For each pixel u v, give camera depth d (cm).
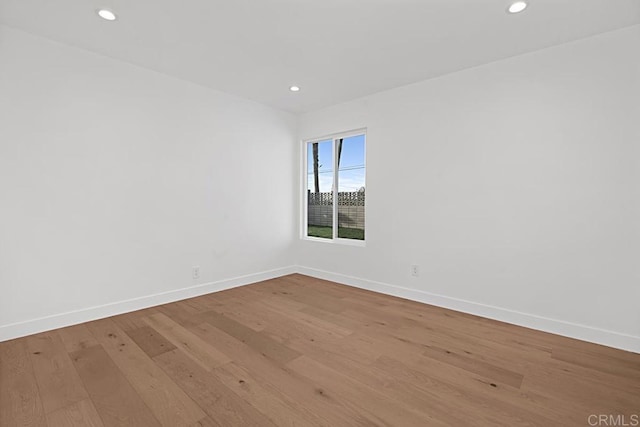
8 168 233
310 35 238
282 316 289
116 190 287
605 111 230
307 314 295
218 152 365
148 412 157
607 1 193
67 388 175
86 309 272
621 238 226
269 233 427
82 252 269
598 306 235
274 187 431
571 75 243
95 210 275
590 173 237
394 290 354
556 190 251
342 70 302
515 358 212
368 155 375
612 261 229
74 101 262
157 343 232
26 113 239
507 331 257
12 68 233
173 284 330
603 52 230
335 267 414
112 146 284
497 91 278
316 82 333
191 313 295
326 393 173
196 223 347
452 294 310
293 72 308
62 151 257
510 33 232
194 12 209
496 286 282
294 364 204
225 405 163
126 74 290
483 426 148
